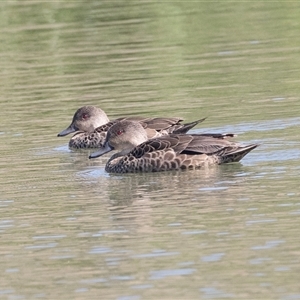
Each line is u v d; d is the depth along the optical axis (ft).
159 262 42.73
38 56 97.71
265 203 49.93
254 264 41.60
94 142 68.44
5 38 105.40
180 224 47.73
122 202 52.60
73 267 43.11
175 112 73.46
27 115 76.38
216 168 58.39
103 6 116.16
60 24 109.29
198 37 100.22
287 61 87.76
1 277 42.70
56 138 69.46
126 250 44.62
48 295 40.24
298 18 104.17
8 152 66.39
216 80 83.25
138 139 62.49
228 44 96.37
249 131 65.72
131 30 104.68
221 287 39.50
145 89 82.17
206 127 67.97
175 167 58.90
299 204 49.21
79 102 79.41
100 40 101.55
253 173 56.08
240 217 48.01
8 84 87.66
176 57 92.58
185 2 116.57
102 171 61.11
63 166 62.54
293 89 77.10
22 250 45.93
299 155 59.00
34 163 63.36
